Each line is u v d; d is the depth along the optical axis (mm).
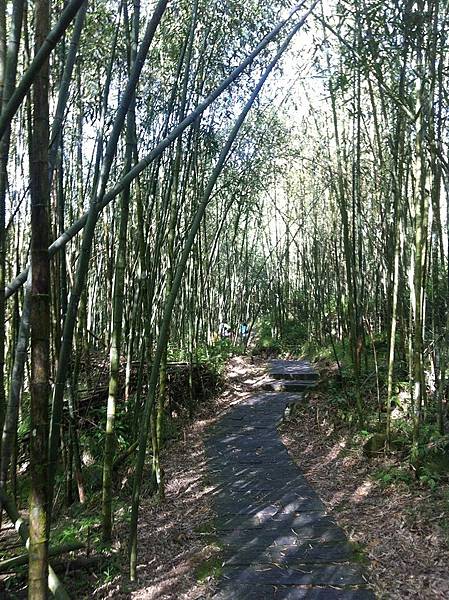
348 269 5789
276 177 11305
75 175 6742
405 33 3902
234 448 5664
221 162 3096
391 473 4312
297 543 3410
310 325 12195
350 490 4320
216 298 13086
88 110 4754
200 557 3273
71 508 4180
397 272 4785
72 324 2285
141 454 3123
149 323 4828
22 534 2729
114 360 3492
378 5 3904
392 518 3639
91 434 5168
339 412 6121
